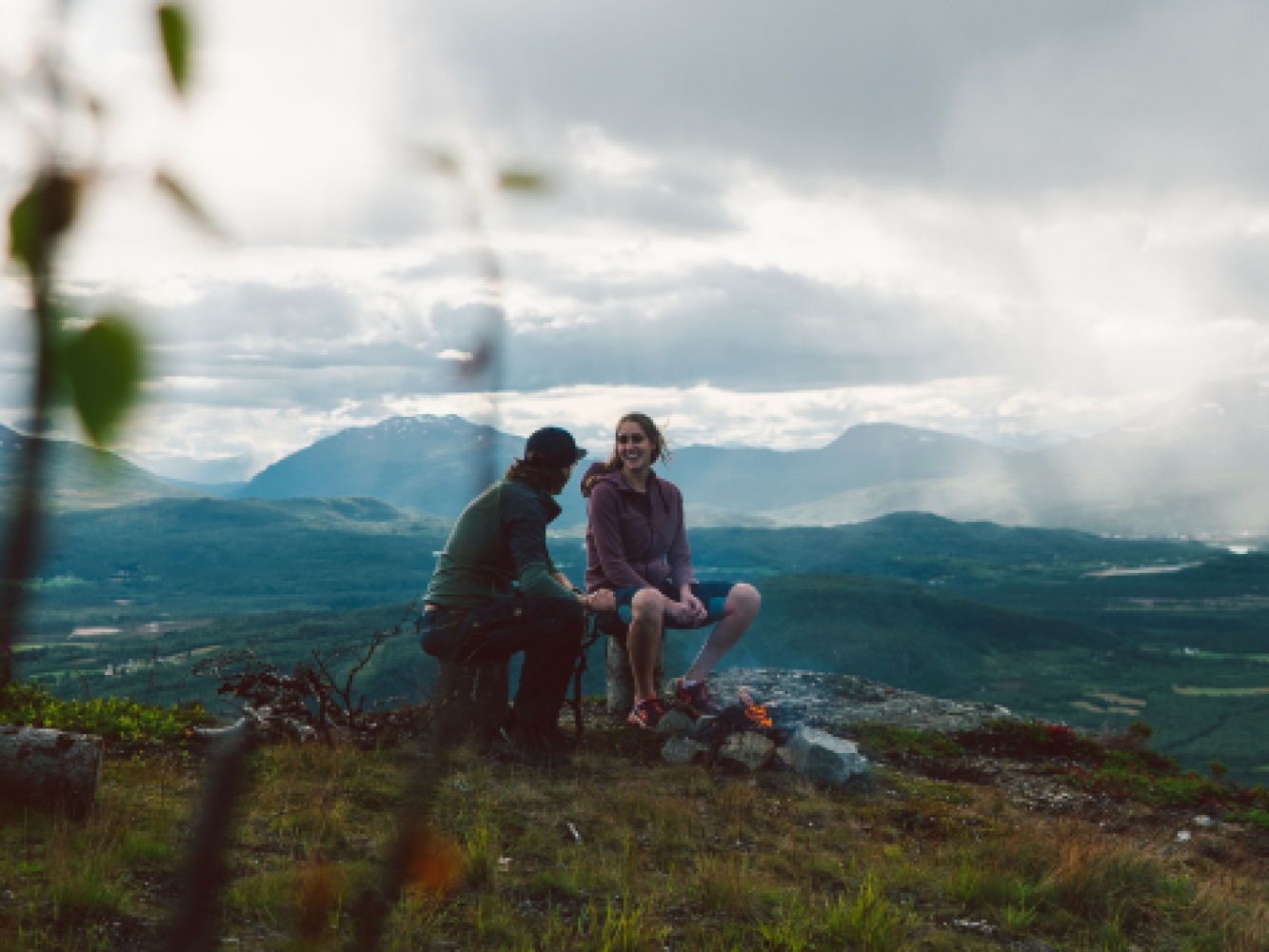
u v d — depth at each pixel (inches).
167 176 15.1
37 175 14.0
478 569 258.5
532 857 200.5
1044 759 369.7
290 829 184.5
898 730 369.1
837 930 180.9
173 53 15.2
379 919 31.6
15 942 126.5
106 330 13.6
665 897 189.9
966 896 211.2
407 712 261.3
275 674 258.8
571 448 252.7
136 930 140.2
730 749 294.4
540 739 267.9
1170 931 210.1
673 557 320.2
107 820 175.5
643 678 308.3
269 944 129.8
